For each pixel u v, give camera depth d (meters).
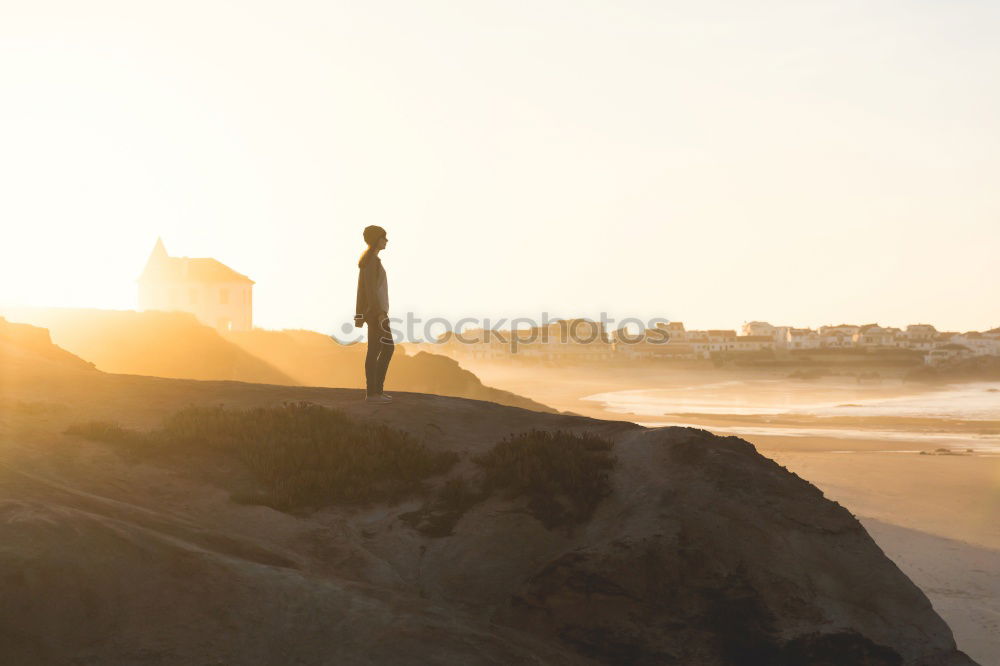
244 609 6.79
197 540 7.86
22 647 5.85
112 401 12.89
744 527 9.36
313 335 79.31
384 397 13.61
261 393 14.11
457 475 10.76
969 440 71.12
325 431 11.42
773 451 59.22
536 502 9.93
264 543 8.59
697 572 8.74
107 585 6.55
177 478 9.88
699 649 8.35
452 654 6.82
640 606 8.51
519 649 7.36
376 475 10.54
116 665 5.96
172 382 14.91
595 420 13.21
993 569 24.48
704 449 10.59
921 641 8.88
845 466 48.78
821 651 8.44
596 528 9.51
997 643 17.86
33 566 6.36
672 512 9.27
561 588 8.57
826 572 9.27
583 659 8.12
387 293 13.66
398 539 9.43
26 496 7.64
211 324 75.38
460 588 8.85
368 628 6.89
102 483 9.20
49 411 11.62
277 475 10.20
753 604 8.65
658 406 139.12
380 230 13.61
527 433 11.59
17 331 22.05
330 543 9.00
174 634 6.37
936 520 32.12
